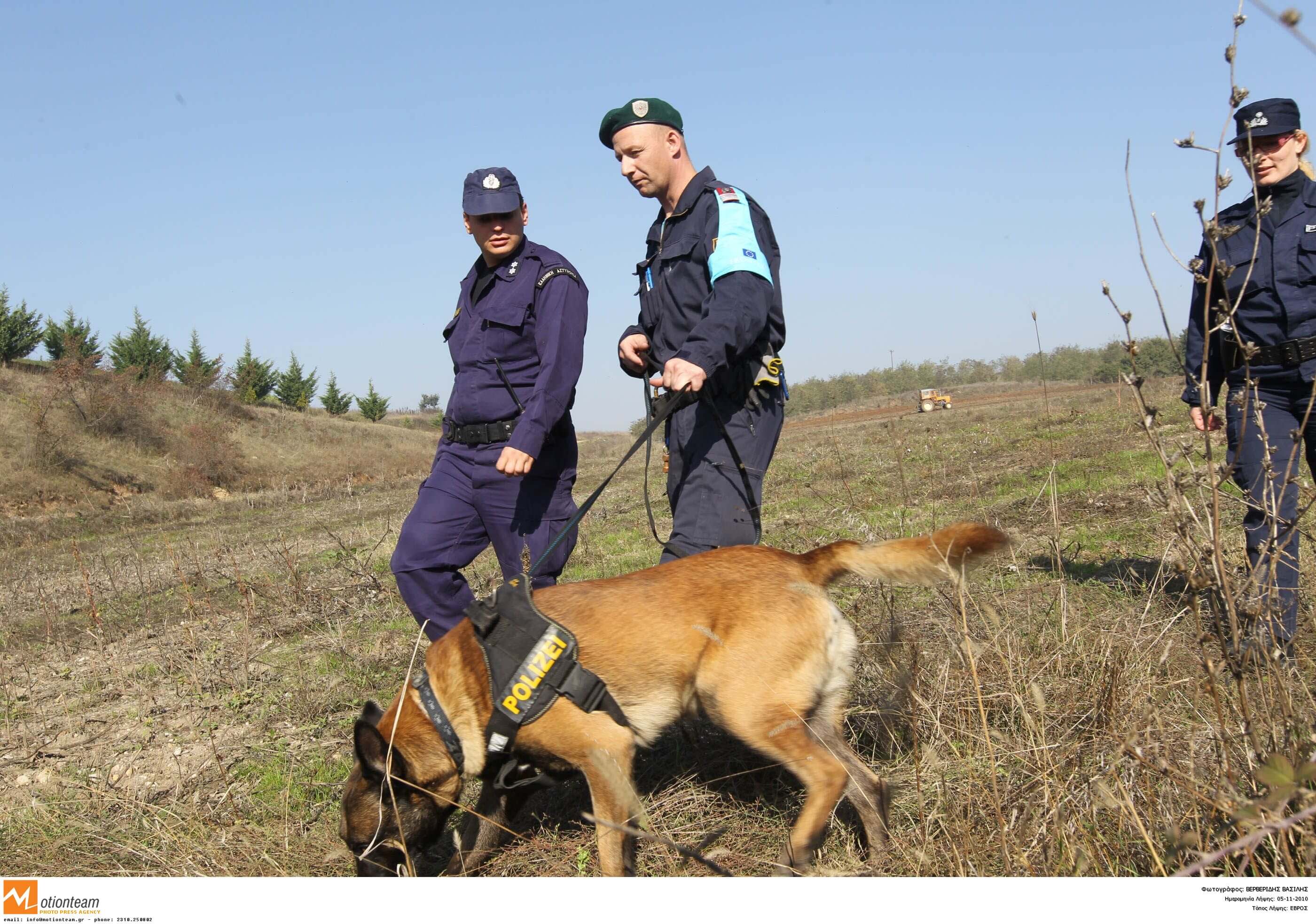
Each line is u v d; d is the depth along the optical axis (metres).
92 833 3.31
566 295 3.58
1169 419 12.96
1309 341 3.59
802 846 2.59
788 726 2.71
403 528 3.69
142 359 44.44
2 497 23.08
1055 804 2.43
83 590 9.58
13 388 29.59
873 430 24.00
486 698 2.80
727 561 2.95
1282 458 3.61
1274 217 3.68
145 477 27.91
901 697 3.20
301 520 17.89
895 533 6.41
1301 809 2.01
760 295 3.17
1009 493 8.93
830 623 2.86
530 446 3.40
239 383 41.78
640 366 3.65
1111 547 5.81
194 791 3.76
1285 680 2.41
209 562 10.94
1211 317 3.85
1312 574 3.96
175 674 5.62
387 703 4.62
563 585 2.93
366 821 2.75
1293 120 3.59
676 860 2.81
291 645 6.16
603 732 2.67
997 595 4.62
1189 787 2.25
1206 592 2.50
